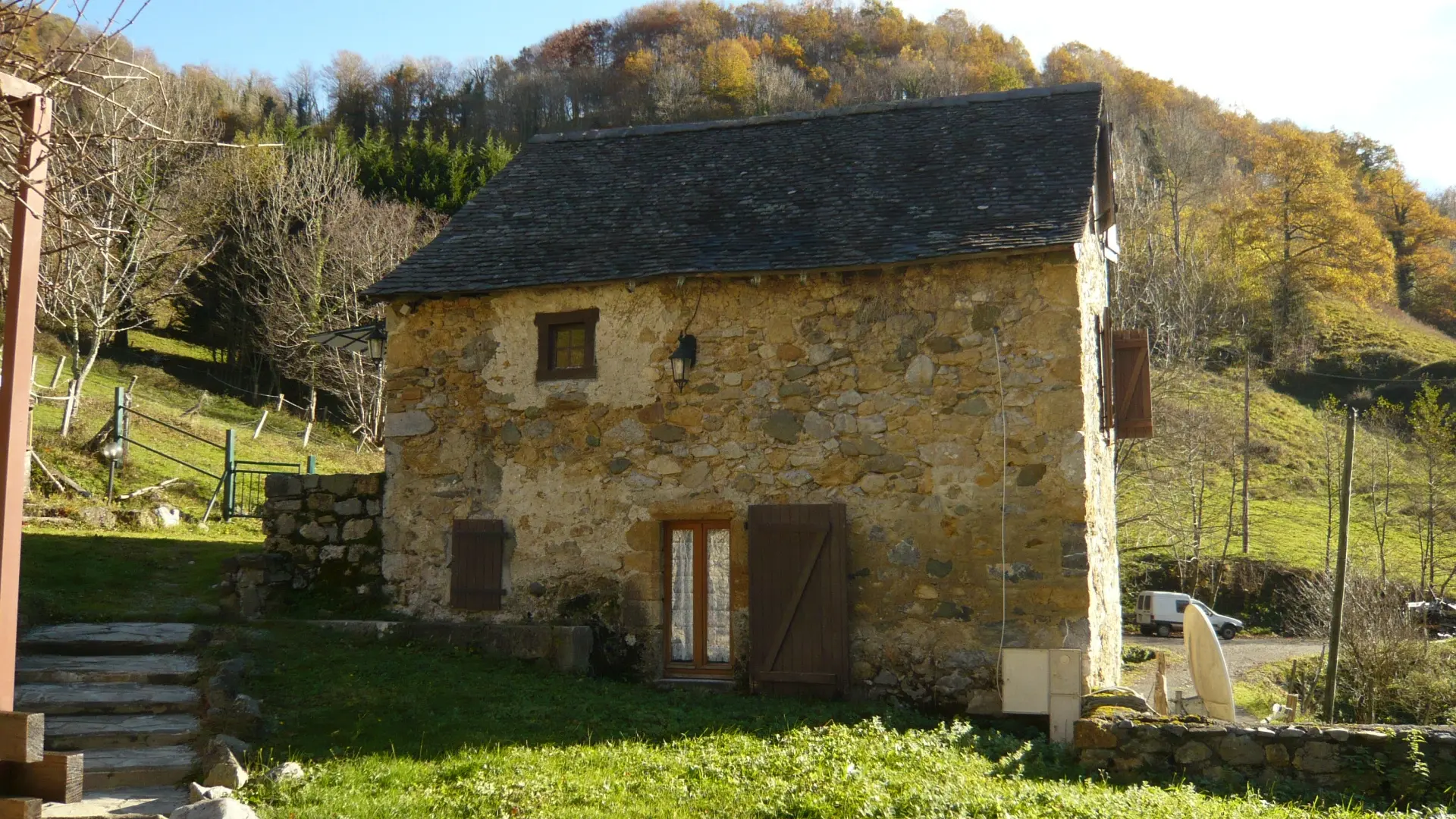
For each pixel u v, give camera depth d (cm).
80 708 806
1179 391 3597
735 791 668
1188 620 1041
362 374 3088
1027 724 1001
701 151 1364
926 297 1073
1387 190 6462
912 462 1062
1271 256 5316
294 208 3550
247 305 3753
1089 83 1283
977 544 1035
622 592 1131
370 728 809
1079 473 1014
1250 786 756
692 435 1128
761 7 6769
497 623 1153
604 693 977
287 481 1229
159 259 2702
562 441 1166
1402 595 2680
